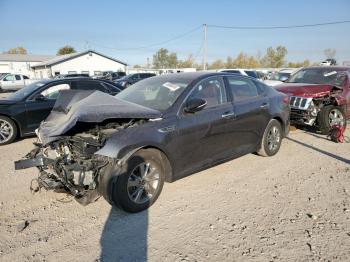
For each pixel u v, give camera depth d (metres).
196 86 4.25
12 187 4.39
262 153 5.43
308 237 3.02
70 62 42.59
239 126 4.71
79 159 3.42
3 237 3.14
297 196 3.94
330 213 3.48
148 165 3.58
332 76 8.12
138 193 3.53
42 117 7.50
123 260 2.76
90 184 3.29
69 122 3.35
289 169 4.93
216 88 4.54
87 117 3.20
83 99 4.04
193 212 3.56
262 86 5.45
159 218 3.45
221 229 3.20
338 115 7.22
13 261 2.78
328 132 6.95
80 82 8.17
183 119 3.90
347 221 3.30
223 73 4.80
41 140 3.92
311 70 8.82
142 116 3.50
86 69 43.88
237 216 3.46
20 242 3.06
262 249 2.85
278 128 5.59
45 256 2.85
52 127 3.79
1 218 3.52
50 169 3.71
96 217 3.51
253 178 4.55
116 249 2.92
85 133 3.68
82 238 3.11
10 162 5.61
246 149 5.00
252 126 4.97
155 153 3.63
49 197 4.04
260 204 3.73
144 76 25.83
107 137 3.38
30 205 3.83
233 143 4.69
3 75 30.31
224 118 4.42
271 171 4.84
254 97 5.14
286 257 2.73
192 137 3.99
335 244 2.90
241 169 4.93
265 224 3.28
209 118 4.20
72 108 3.85
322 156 5.62
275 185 4.30
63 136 3.59
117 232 3.20
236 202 3.79
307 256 2.74
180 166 3.94
